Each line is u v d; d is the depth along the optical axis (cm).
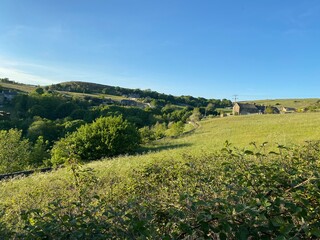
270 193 280
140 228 244
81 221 286
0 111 8944
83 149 3044
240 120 5544
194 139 3591
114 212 278
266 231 237
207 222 240
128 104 14250
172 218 275
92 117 8212
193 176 470
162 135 5531
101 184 886
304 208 251
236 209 231
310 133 2562
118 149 3059
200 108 13325
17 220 493
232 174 365
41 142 4753
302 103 16662
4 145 4222
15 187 1287
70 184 903
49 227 275
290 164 382
